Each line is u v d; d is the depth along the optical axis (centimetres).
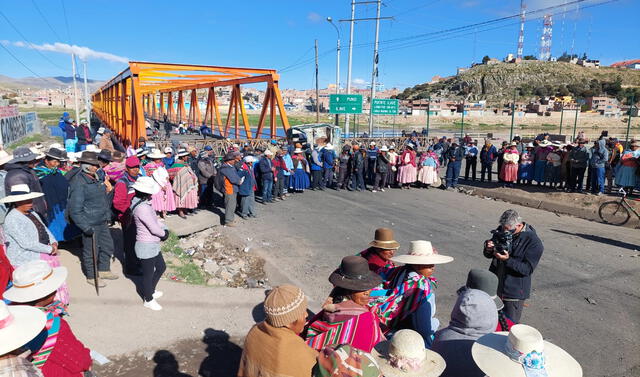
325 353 194
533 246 412
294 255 806
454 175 1595
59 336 248
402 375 215
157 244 521
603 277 713
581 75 17000
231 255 790
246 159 1055
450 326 287
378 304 331
